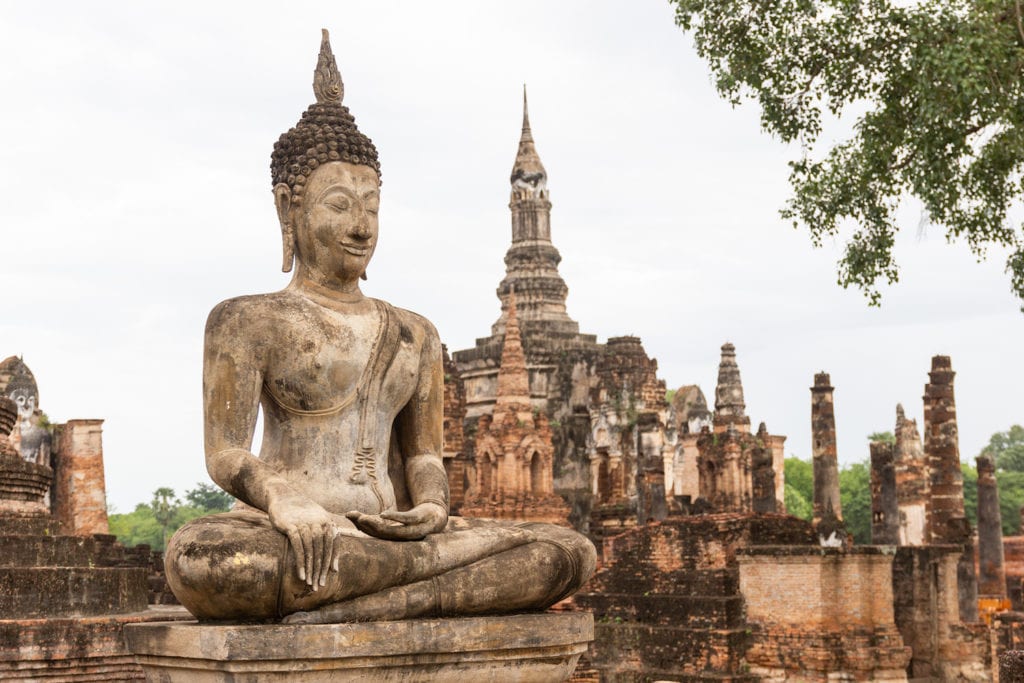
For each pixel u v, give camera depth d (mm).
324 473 7508
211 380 7445
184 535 6746
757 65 19078
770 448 51531
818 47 18875
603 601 31250
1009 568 51125
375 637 6574
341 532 6984
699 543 29734
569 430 56312
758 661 27953
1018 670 12367
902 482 49000
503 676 7129
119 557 27109
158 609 17250
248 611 6652
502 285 64375
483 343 63750
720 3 19062
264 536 6664
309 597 6664
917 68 17359
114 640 13406
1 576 14180
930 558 30312
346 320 7691
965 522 33938
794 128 19391
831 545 29812
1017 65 16812
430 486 7832
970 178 18406
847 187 18922
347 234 7754
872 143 18625
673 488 55594
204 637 6430
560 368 60375
